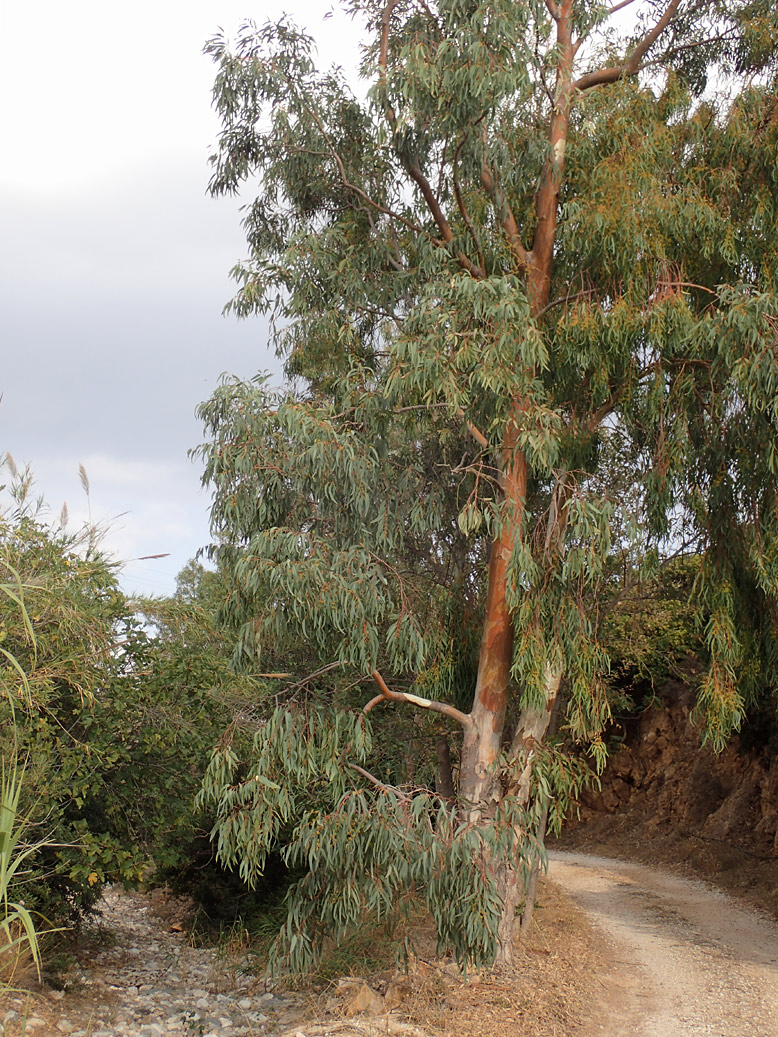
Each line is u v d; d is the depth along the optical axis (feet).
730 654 33.91
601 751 34.30
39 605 33.42
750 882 62.39
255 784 30.42
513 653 35.55
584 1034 29.35
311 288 38.70
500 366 30.91
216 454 31.48
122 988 38.63
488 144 35.96
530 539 34.35
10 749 29.60
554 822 34.09
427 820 29.01
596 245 35.19
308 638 31.40
